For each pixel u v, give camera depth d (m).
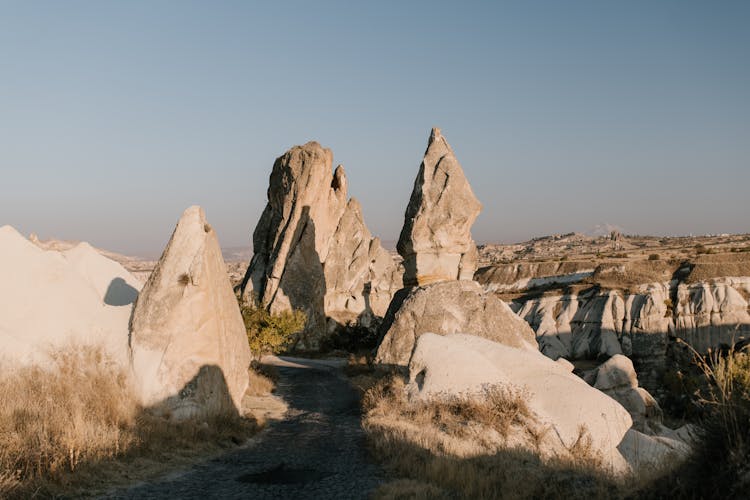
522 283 121.00
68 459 8.81
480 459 10.41
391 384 17.34
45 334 13.65
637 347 80.25
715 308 78.69
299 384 25.39
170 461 10.56
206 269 14.27
